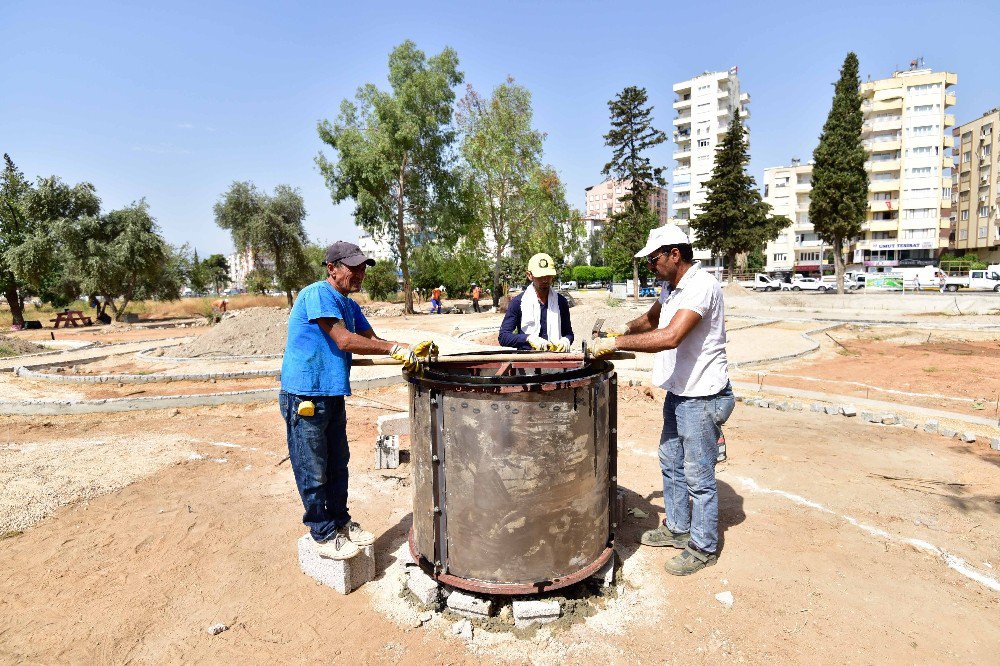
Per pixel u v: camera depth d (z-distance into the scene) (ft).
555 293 15.93
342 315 11.19
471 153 105.19
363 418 25.66
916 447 19.97
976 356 41.52
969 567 11.92
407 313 103.35
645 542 13.03
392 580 11.66
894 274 139.23
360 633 10.14
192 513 15.39
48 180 102.12
